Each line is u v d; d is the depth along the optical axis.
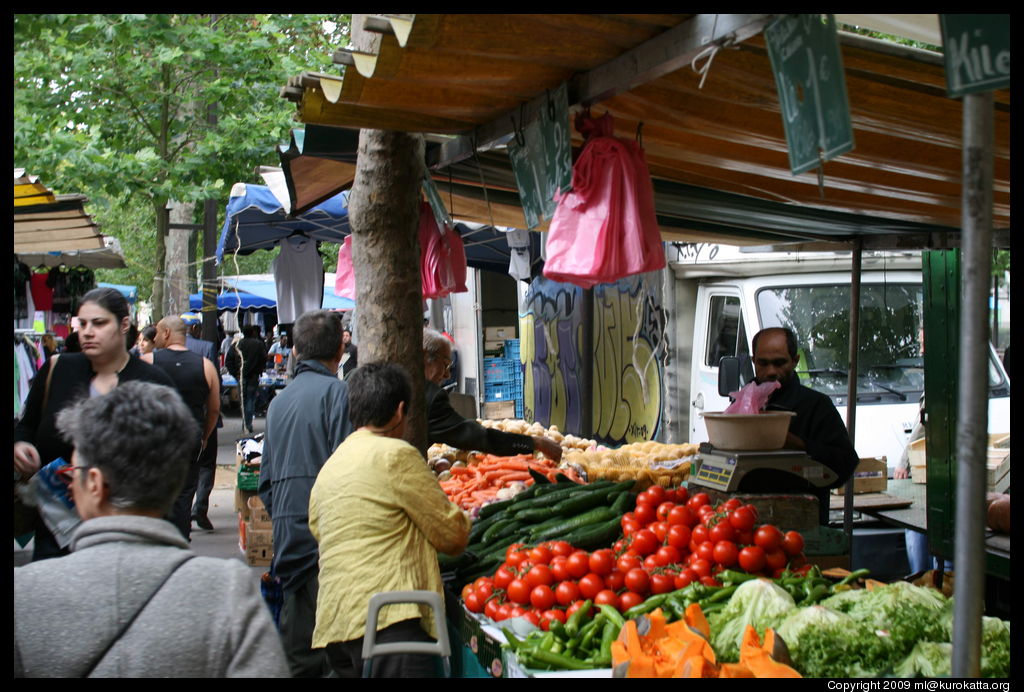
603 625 3.51
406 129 4.38
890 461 8.79
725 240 7.00
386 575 3.62
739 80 3.57
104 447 2.13
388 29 3.30
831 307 9.11
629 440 11.95
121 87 16.12
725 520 3.99
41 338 12.62
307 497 4.46
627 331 12.02
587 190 3.60
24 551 8.19
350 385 3.88
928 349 5.27
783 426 4.98
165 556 2.11
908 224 6.41
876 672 3.07
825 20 2.47
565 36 3.30
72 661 1.98
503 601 4.02
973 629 2.20
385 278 5.02
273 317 34.75
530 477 6.24
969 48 2.17
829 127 2.44
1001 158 4.48
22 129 14.08
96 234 9.88
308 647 4.44
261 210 9.15
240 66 15.93
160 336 8.33
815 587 3.58
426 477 3.74
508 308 18.11
